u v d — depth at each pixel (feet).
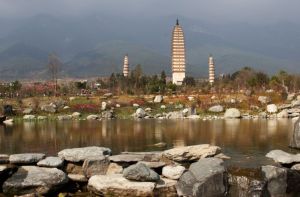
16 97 322.55
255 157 86.84
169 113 260.62
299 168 76.18
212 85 418.51
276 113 265.95
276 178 69.77
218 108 276.82
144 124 193.67
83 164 76.64
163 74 618.03
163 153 82.28
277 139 124.06
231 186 68.95
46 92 359.25
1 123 208.54
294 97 305.73
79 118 243.19
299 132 103.50
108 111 263.90
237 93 328.49
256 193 67.10
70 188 73.67
